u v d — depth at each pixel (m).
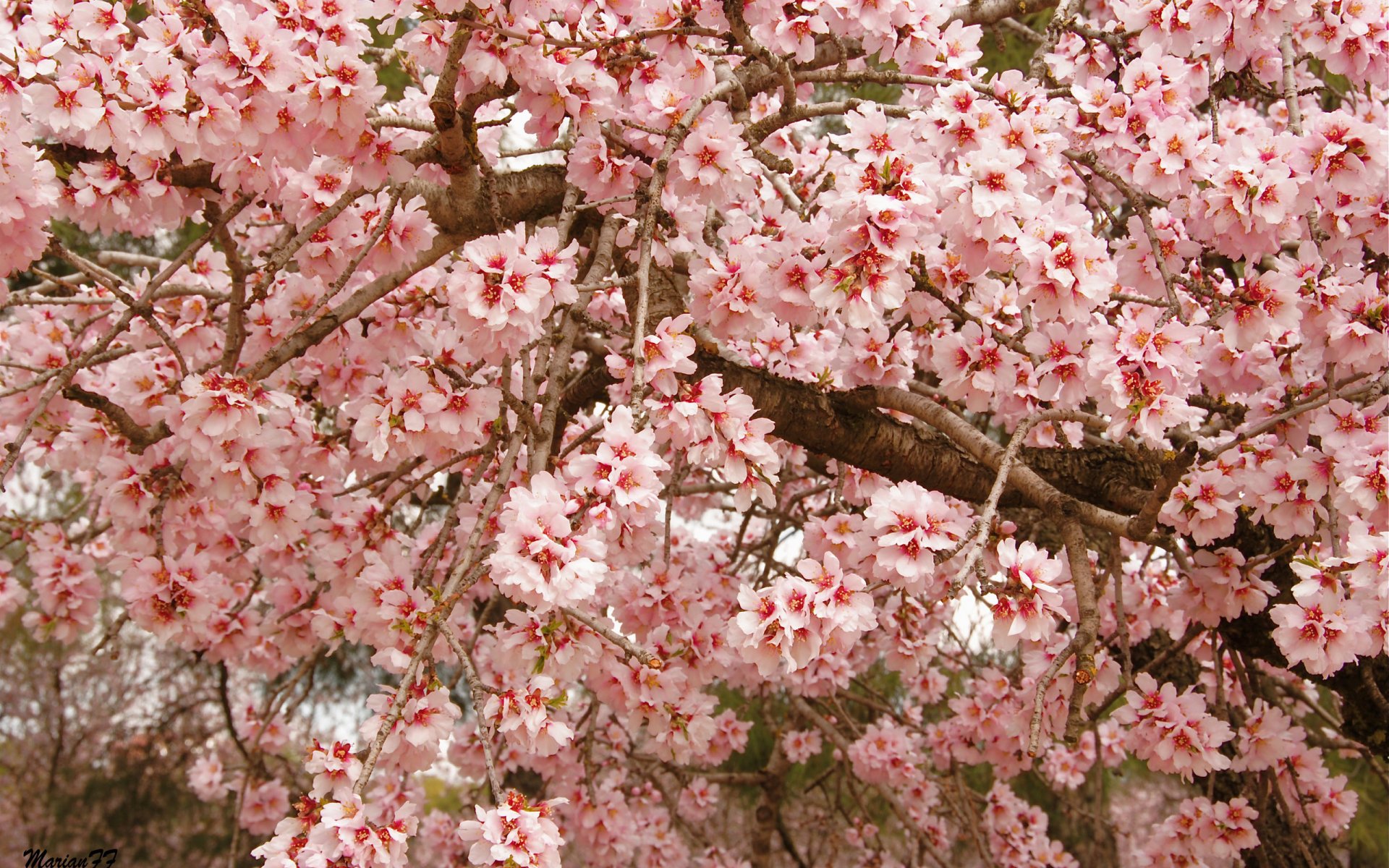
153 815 3.21
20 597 1.36
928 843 1.71
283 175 1.12
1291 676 1.53
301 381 1.25
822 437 1.18
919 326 1.16
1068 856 1.73
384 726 0.88
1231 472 1.07
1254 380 1.10
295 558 1.27
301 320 1.02
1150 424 0.94
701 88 1.01
